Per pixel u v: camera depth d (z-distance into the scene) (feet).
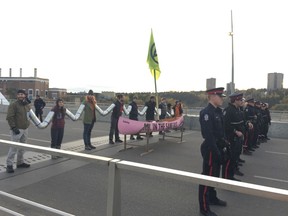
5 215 9.96
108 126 56.90
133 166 7.21
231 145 20.75
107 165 7.71
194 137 43.98
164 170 6.77
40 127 33.06
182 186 7.70
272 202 6.32
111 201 7.62
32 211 9.77
